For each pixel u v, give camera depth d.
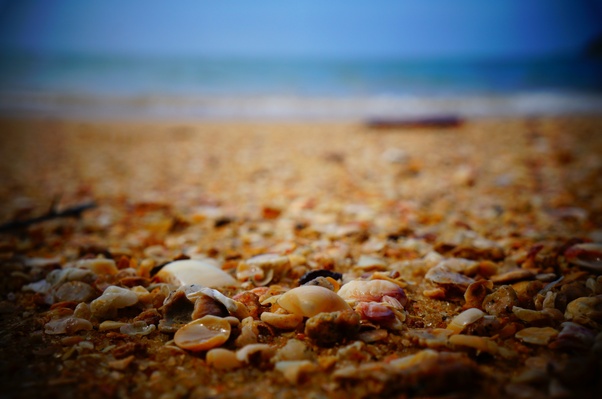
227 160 0.69
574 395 0.15
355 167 0.63
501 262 0.28
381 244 0.31
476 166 0.61
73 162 0.69
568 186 0.49
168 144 0.84
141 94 1.61
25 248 0.32
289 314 0.20
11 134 0.91
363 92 1.75
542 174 0.55
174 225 0.36
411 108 1.36
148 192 0.51
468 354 0.18
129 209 0.43
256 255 0.28
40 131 0.96
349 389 0.16
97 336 0.20
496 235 0.33
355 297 0.22
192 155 0.74
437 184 0.52
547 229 0.34
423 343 0.18
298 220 0.37
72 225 0.38
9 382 0.16
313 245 0.31
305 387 0.16
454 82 2.09
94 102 1.42
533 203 0.43
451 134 0.89
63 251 0.31
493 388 0.16
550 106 1.35
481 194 0.47
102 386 0.16
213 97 1.58
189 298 0.21
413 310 0.22
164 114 1.25
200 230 0.36
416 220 0.37
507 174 0.56
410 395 0.15
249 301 0.22
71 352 0.18
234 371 0.17
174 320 0.20
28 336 0.20
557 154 0.63
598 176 0.53
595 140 0.78
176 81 2.05
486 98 1.56
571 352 0.18
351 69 2.71
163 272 0.25
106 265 0.26
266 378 0.17
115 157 0.73
